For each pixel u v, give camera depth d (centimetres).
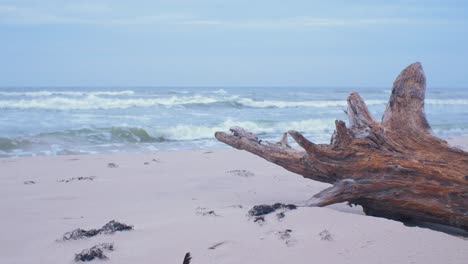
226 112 2242
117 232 360
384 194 398
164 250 319
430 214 383
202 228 365
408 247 318
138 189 561
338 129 425
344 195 418
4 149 1066
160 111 2169
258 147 499
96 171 720
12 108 2041
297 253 310
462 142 1223
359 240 330
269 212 402
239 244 327
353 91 456
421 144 402
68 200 496
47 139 1196
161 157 914
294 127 1667
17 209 452
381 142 414
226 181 620
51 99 2291
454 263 294
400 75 436
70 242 342
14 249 330
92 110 2102
